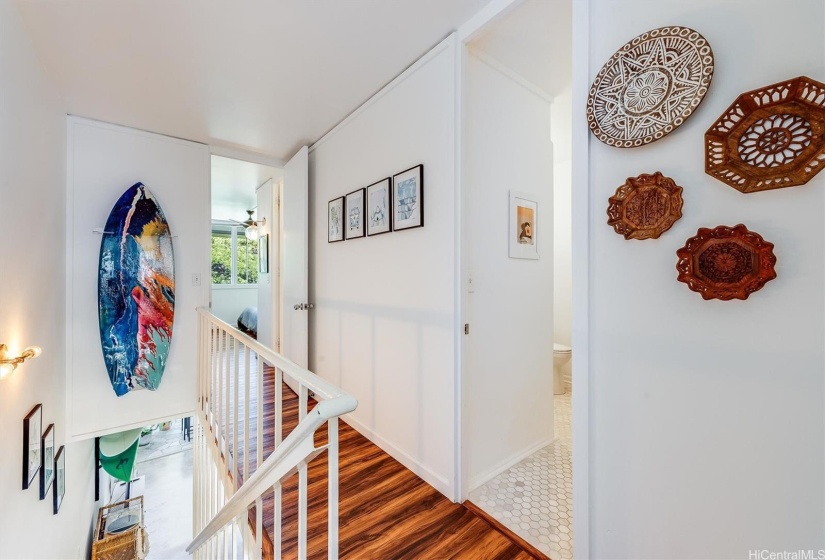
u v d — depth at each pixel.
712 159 0.87
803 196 0.77
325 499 1.72
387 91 2.14
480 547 1.42
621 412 1.07
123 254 2.61
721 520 0.89
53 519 2.03
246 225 5.32
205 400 2.58
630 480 1.05
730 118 0.85
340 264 2.71
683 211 0.94
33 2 1.44
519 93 2.07
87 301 2.55
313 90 2.22
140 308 2.69
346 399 0.73
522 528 1.53
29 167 1.69
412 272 1.97
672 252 0.96
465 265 1.71
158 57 1.85
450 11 1.54
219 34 1.67
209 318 2.44
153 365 2.74
